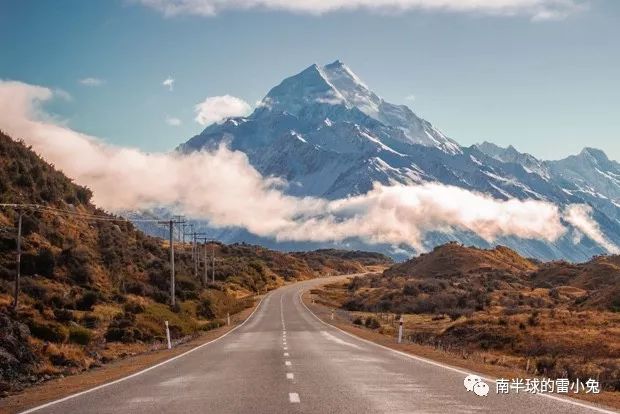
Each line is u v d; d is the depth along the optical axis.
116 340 49.38
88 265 75.62
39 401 16.75
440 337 59.59
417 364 25.31
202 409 14.40
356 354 30.78
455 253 179.12
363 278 187.38
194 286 96.81
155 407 14.85
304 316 86.94
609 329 51.97
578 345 48.25
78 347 40.94
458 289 125.12
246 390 17.53
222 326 73.12
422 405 14.80
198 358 29.80
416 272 175.88
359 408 14.34
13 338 30.89
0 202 79.94
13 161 89.56
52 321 48.28
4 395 19.48
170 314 71.12
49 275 69.44
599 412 13.92
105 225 101.38
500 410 14.17
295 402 15.20
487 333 55.44
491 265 171.75
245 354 31.52
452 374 21.52
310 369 23.36
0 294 57.53
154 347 43.62
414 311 102.62
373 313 102.62
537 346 50.00
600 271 127.44
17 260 54.56
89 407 15.20
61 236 80.31
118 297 70.25
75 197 100.06
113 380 21.08
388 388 17.81
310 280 197.38
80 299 63.59
